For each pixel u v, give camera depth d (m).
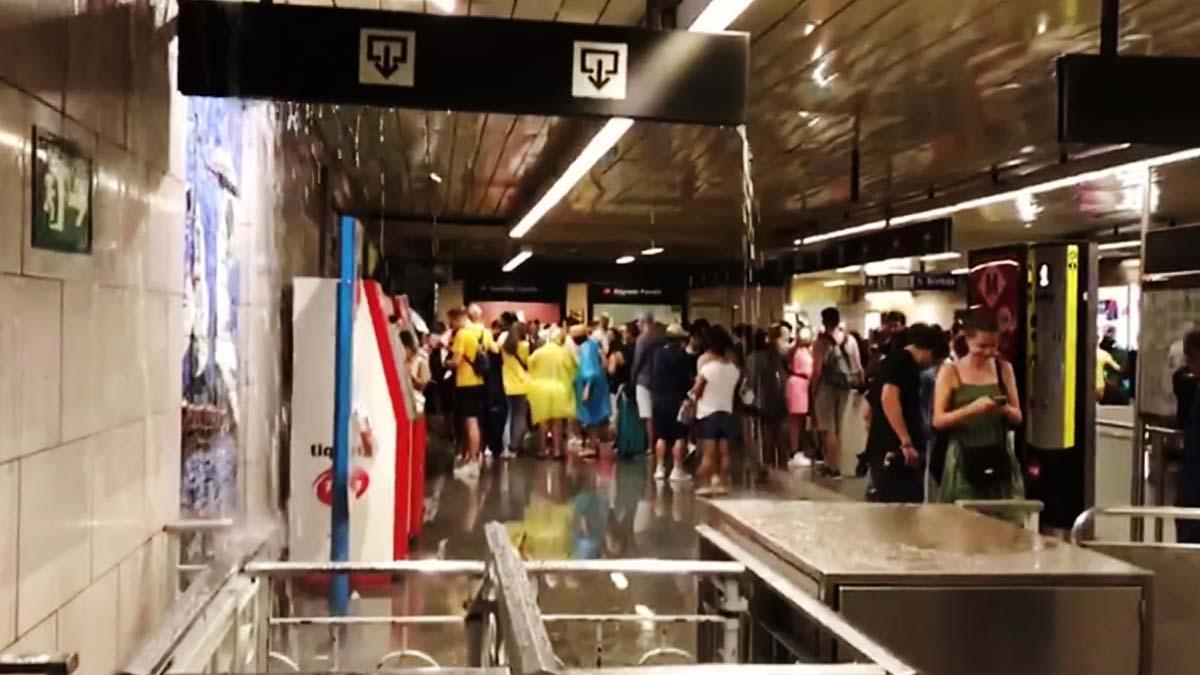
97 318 2.62
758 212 13.61
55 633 2.31
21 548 2.12
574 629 5.24
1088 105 3.86
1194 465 5.36
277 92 3.32
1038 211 12.48
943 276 18.52
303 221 7.72
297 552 5.86
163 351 3.30
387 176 10.59
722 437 10.51
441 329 16.06
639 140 8.33
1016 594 2.31
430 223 14.70
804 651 2.33
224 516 4.53
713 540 2.94
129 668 1.42
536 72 3.44
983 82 6.29
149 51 3.13
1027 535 2.77
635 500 9.78
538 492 10.20
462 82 3.40
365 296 6.01
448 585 6.06
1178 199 11.12
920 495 6.32
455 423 11.70
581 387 13.14
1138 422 6.58
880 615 2.29
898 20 5.05
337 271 10.22
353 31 3.36
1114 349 13.37
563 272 24.25
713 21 3.89
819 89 6.51
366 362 5.94
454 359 11.38
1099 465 7.77
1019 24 5.09
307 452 5.89
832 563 2.38
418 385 7.71
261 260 5.78
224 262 4.56
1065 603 2.33
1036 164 9.48
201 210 3.99
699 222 15.05
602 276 24.34
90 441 2.55
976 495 4.91
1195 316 6.09
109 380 2.71
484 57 3.41
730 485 10.62
